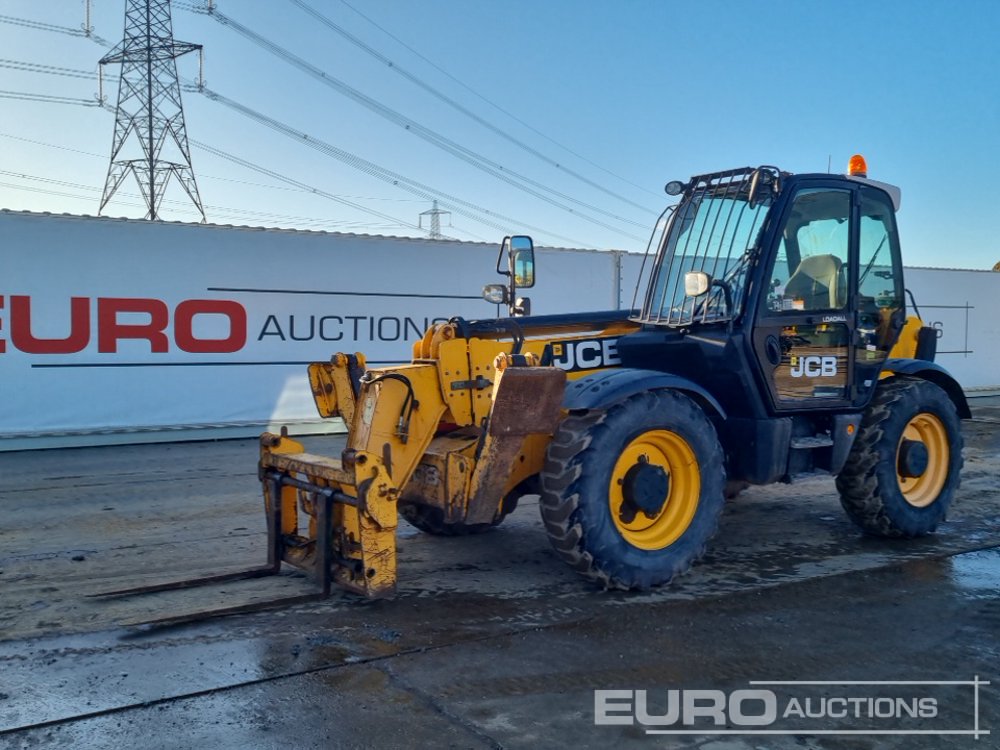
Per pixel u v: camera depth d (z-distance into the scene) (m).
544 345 5.37
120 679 3.55
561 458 4.48
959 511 6.93
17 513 6.59
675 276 5.53
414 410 4.55
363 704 3.35
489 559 5.39
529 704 3.38
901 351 6.36
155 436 10.20
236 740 3.06
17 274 9.45
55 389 9.70
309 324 10.87
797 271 5.37
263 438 5.01
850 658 3.88
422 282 11.45
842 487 5.87
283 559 4.95
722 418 5.09
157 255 10.04
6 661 3.72
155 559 5.34
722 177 5.40
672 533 4.85
